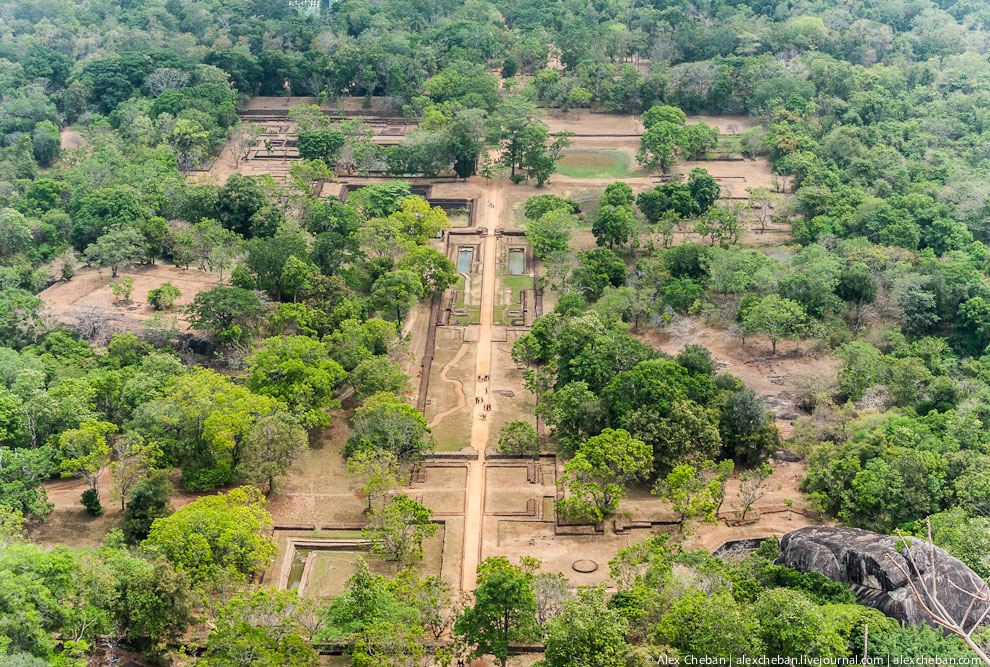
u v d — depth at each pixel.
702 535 188.00
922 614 153.38
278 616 153.62
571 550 187.00
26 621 146.12
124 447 191.88
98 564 159.12
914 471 190.38
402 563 183.50
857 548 162.88
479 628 154.38
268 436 197.25
